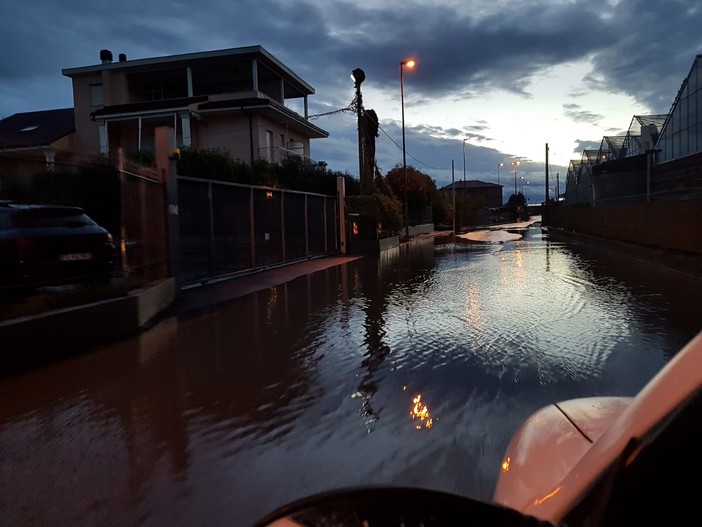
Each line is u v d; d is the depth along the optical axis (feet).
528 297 32.14
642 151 101.40
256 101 92.84
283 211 56.95
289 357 20.21
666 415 3.29
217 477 11.07
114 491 10.64
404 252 77.66
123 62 100.53
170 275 34.06
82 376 18.28
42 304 21.57
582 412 6.02
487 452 11.69
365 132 100.32
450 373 17.54
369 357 19.88
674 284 36.68
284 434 13.15
